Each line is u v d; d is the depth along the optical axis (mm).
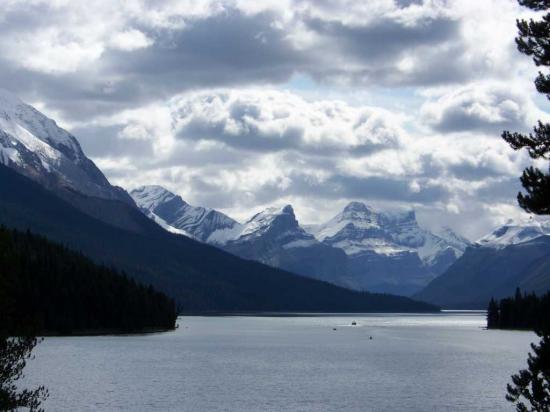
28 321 63125
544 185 59531
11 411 61656
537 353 63625
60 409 132750
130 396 149125
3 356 60656
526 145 61062
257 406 140625
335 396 153250
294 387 166750
